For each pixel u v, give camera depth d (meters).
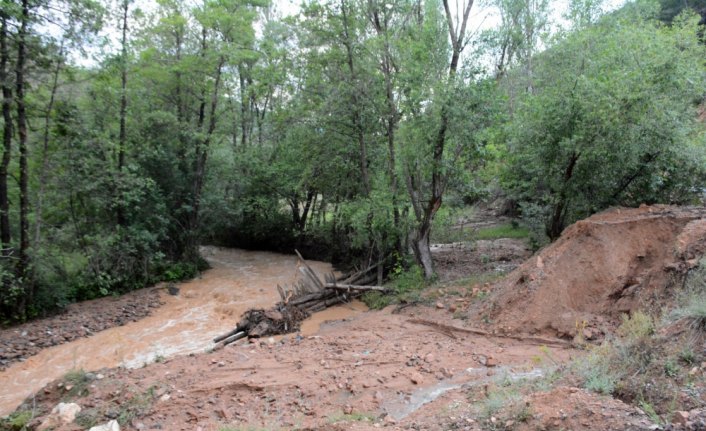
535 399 4.66
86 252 15.73
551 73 14.67
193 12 18.69
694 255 7.72
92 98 16.80
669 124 10.41
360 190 18.09
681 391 4.26
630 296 8.11
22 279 13.02
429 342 9.10
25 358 10.90
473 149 13.34
